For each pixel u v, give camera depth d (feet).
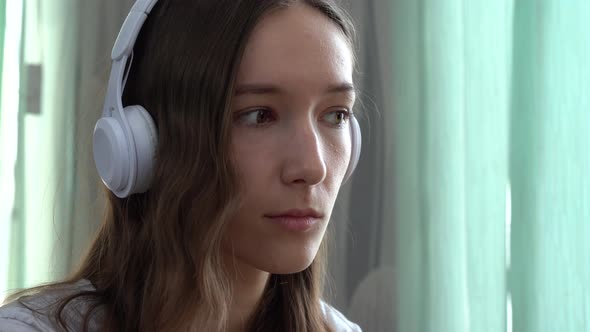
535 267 4.15
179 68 2.20
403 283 4.44
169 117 2.22
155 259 2.31
